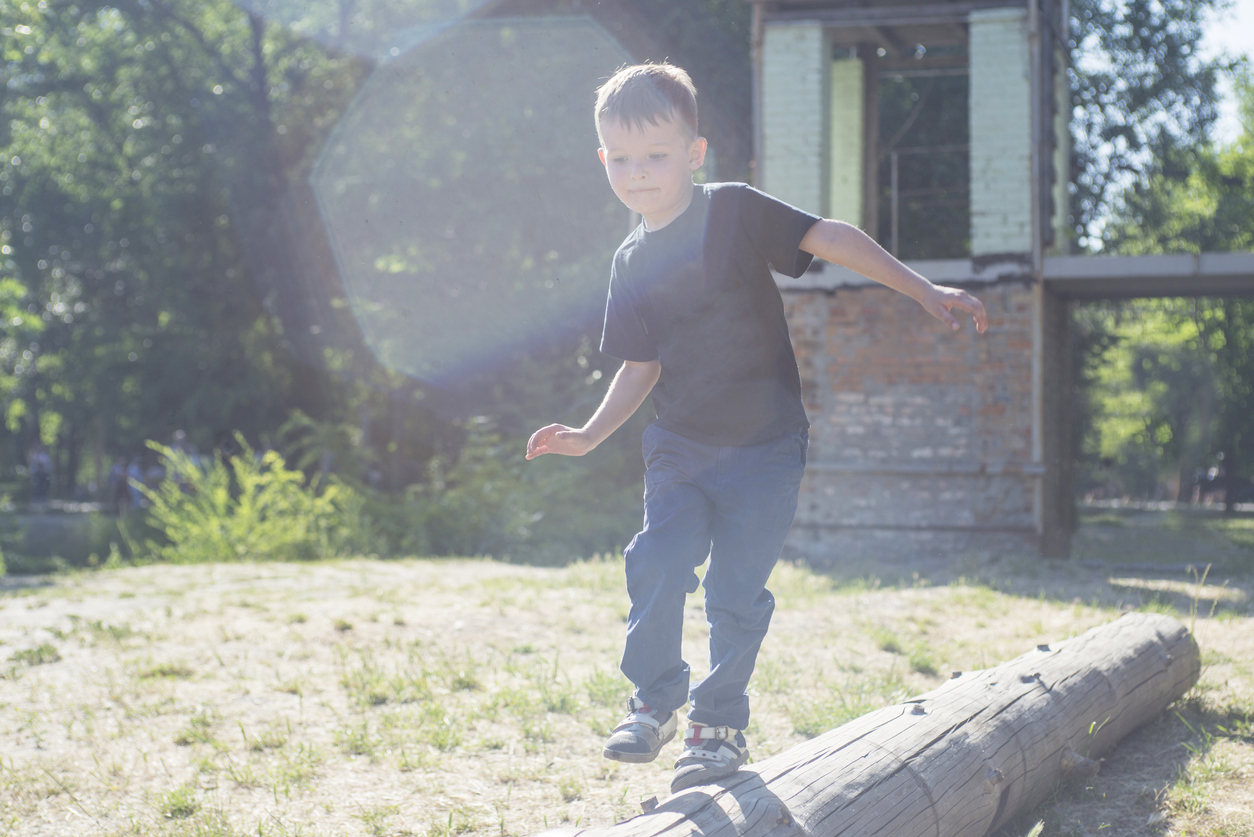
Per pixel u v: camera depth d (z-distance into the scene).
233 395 22.59
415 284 18.67
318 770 3.65
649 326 2.64
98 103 24.64
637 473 14.62
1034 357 10.15
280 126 21.58
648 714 2.51
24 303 28.08
